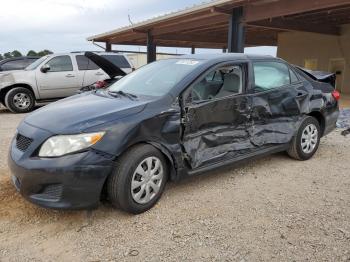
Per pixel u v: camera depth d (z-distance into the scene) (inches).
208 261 115.0
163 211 147.3
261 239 127.1
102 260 115.2
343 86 652.7
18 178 133.6
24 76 425.1
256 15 431.2
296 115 203.3
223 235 129.6
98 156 129.5
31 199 131.5
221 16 503.2
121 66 448.5
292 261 114.9
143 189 142.9
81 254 118.4
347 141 264.7
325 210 149.4
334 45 658.8
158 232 131.5
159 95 155.6
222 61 173.3
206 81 164.9
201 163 160.7
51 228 133.7
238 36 457.4
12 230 132.0
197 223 137.9
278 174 191.2
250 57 186.7
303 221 139.9
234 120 171.9
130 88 177.2
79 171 126.3
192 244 124.0
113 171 135.8
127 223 137.6
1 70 520.7
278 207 151.9
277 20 515.2
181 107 152.7
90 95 175.9
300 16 517.7
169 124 147.3
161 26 631.2
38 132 134.0
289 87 200.7
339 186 175.6
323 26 599.5
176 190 168.1
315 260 115.4
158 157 146.6
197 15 509.0
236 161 176.9
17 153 136.4
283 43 770.2
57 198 129.0
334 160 216.5
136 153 138.4
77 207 129.3
